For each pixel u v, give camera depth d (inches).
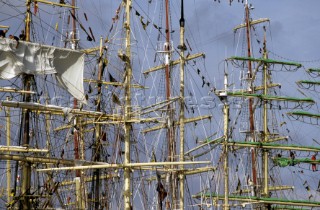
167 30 3858.3
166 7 3873.0
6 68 3164.4
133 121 3029.0
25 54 3201.3
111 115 3206.2
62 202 3203.7
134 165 2972.4
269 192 4638.3
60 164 3344.0
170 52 3826.3
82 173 3462.1
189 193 3636.8
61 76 3280.0
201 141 3855.8
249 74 4623.5
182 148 3572.8
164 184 3693.4
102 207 3363.7
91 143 3789.4
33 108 3097.9
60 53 3282.5
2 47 3157.0
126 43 3125.0
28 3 3255.4
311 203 4379.9
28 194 3026.6
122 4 3166.8
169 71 3811.5
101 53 3336.6
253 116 4537.4
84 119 3769.7
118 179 3376.0
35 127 3169.3
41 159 3078.2
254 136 4488.2
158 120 3341.5
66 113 3169.3
